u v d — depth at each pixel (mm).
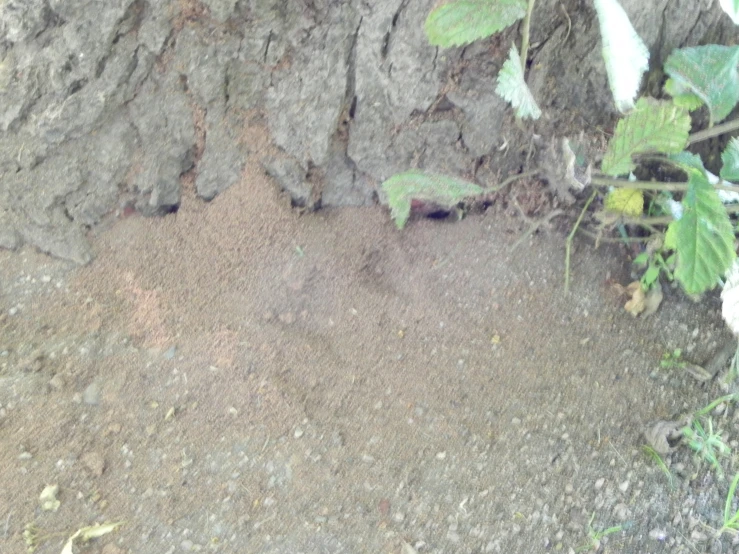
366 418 1394
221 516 1253
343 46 1458
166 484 1279
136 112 1522
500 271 1615
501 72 1282
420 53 1451
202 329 1481
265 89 1521
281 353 1455
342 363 1462
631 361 1512
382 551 1235
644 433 1417
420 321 1536
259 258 1582
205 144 1572
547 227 1658
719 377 1503
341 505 1284
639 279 1625
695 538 1312
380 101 1526
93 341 1454
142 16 1424
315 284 1566
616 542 1289
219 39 1452
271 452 1332
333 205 1678
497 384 1459
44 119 1476
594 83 1506
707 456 1401
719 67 1417
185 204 1631
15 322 1489
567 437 1402
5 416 1329
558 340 1529
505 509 1305
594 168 1547
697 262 1310
